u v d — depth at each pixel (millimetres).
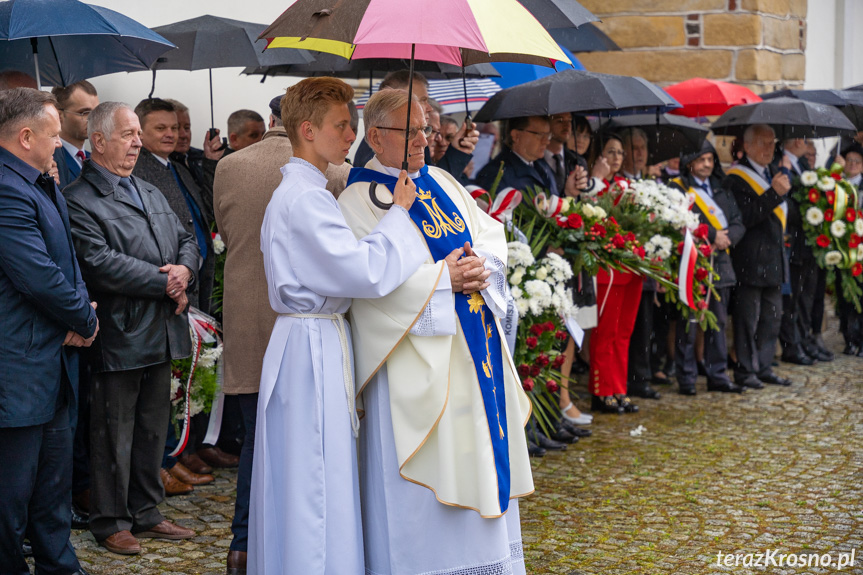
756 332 7438
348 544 2980
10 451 3172
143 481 4027
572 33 6434
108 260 3715
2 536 3217
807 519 4359
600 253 5551
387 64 5051
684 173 7043
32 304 3180
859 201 8422
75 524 4180
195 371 4559
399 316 3029
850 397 6930
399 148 3174
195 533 4129
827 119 6656
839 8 10773
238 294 3570
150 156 4766
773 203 7023
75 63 4438
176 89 6000
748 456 5387
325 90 3061
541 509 4500
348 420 3041
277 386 3047
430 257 3139
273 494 3062
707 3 8758
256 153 3613
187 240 4203
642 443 5672
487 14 2764
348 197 3209
